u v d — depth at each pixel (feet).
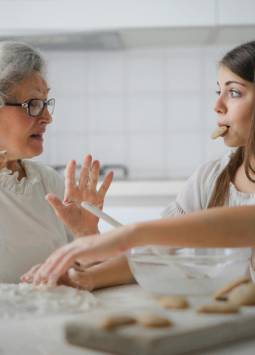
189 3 9.66
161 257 3.04
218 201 4.79
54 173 5.51
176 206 5.15
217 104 4.52
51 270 3.07
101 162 11.04
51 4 9.77
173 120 10.96
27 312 2.80
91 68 11.02
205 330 2.15
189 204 5.10
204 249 3.17
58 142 11.05
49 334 2.39
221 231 3.06
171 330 2.11
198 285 3.00
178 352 2.07
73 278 3.65
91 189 4.47
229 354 2.12
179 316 2.35
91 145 11.04
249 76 4.32
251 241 3.12
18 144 4.80
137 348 2.02
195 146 10.94
